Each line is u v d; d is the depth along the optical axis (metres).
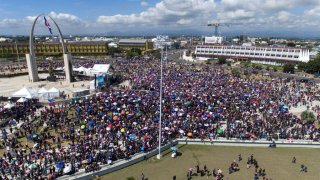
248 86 88.88
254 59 190.00
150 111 58.91
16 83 97.88
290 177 38.44
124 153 42.22
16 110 58.94
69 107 63.09
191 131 50.91
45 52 198.38
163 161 42.88
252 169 40.56
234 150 46.91
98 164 39.41
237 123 54.12
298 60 169.62
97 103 63.84
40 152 40.88
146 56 198.38
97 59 171.62
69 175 36.28
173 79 95.88
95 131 48.81
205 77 103.00
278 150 47.12
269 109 63.59
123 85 91.69
